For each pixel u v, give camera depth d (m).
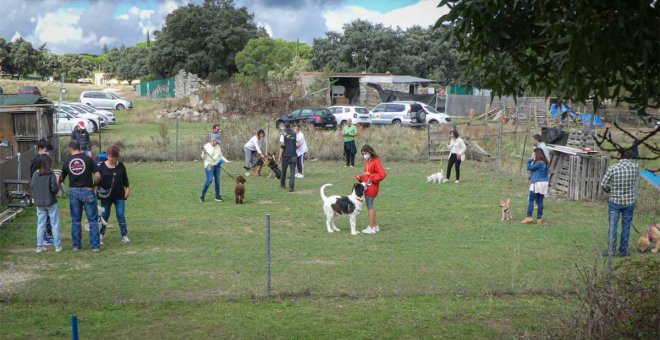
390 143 28.20
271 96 44.44
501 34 4.51
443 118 38.53
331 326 7.38
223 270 9.86
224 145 25.05
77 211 11.06
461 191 18.39
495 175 21.61
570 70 4.01
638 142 4.57
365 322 7.53
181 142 26.66
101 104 48.69
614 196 10.67
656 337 6.12
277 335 7.08
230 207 15.53
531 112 39.62
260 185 19.14
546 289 8.79
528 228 13.29
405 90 54.22
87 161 10.96
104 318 7.64
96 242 11.09
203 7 78.88
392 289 8.92
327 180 20.25
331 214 12.67
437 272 9.87
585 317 6.58
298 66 60.22
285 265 10.18
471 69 4.85
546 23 4.28
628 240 11.33
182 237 12.20
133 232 12.62
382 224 13.67
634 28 3.90
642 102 4.29
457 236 12.46
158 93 67.81
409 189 18.66
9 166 14.92
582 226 13.54
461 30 4.52
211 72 77.06
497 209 15.60
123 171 11.62
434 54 67.81
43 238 11.06
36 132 21.69
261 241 11.92
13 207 14.29
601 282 6.77
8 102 21.77
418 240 12.10
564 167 17.88
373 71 67.31
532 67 4.60
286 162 18.19
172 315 7.79
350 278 9.47
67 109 36.09
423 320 7.62
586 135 19.81
